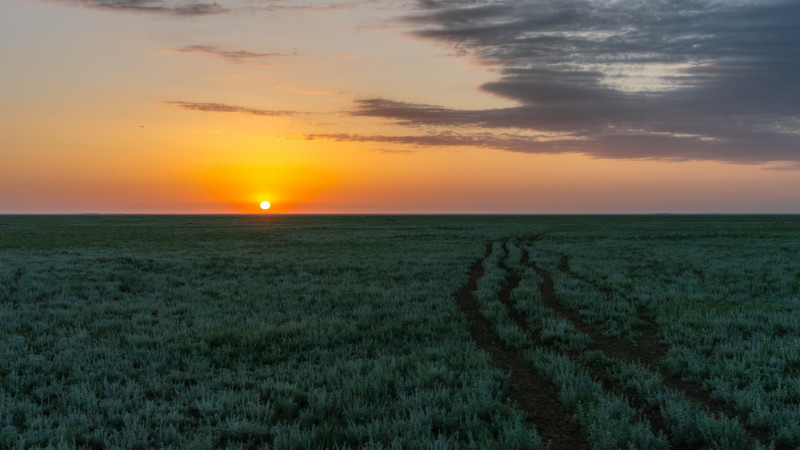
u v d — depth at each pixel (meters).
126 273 19.95
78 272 20.16
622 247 34.09
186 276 19.77
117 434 5.68
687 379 7.73
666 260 24.59
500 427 5.95
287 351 9.45
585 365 8.63
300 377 7.81
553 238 46.06
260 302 14.20
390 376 7.71
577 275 20.45
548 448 5.45
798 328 10.32
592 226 76.38
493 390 7.23
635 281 17.81
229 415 6.55
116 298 15.13
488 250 34.25
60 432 5.68
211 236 50.75
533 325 11.51
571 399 6.76
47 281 17.53
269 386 7.36
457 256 27.86
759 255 26.89
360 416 6.32
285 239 45.50
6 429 5.64
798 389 6.64
